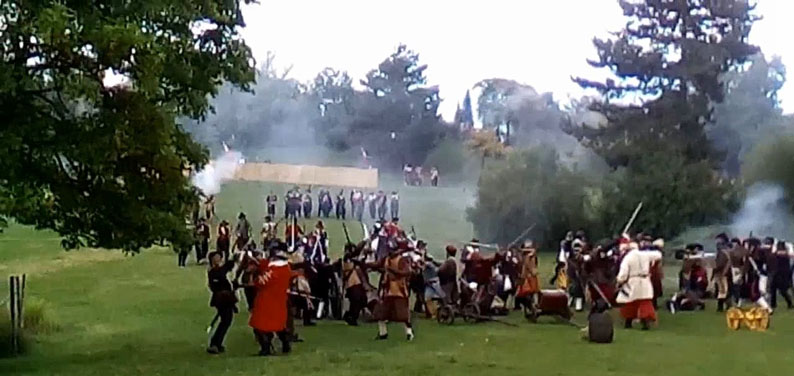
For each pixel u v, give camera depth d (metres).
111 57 13.20
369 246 22.67
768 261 23.08
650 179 38.56
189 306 22.89
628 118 41.28
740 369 14.21
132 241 15.57
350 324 19.73
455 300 20.44
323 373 13.57
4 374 13.80
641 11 42.28
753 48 41.56
